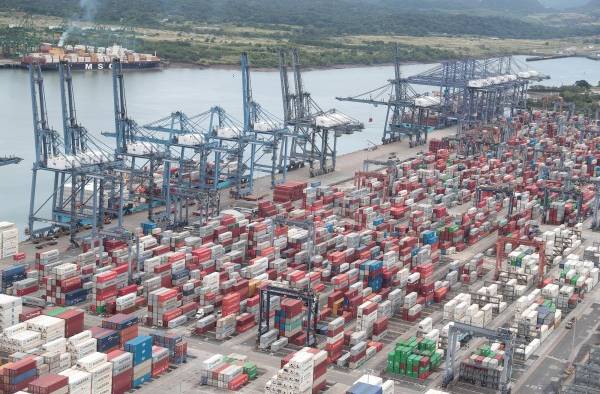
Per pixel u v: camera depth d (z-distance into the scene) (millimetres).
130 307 183250
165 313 176875
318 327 178750
